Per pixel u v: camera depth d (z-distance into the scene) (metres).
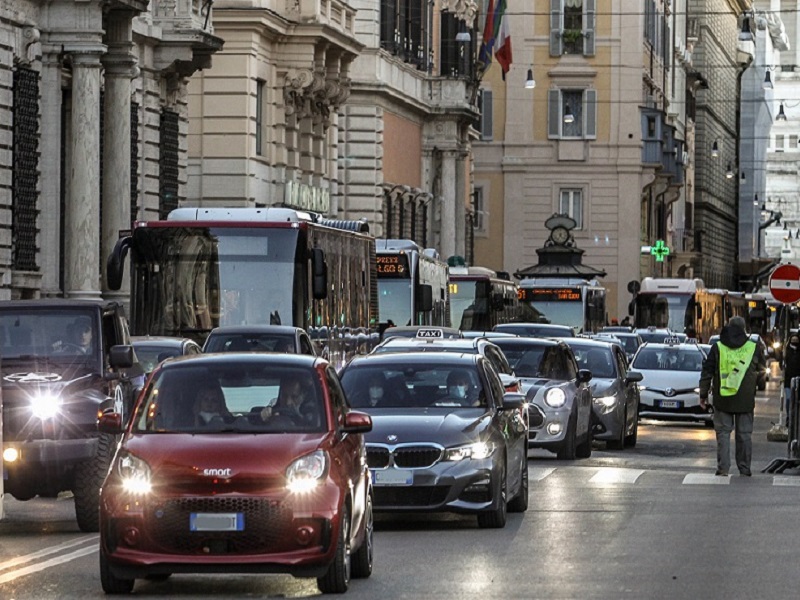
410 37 161.50
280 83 124.25
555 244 160.62
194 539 31.91
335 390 35.62
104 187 88.56
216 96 116.88
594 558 37.91
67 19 83.19
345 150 147.38
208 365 35.25
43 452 42.81
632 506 48.97
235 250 67.31
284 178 125.94
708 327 161.12
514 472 46.06
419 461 42.50
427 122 170.62
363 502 34.78
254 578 35.06
